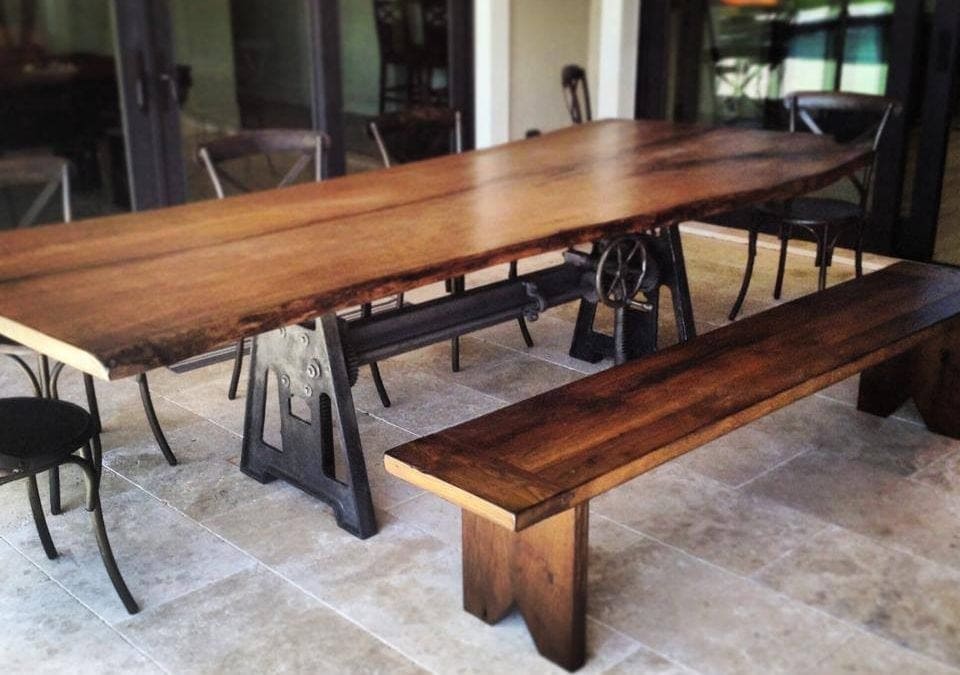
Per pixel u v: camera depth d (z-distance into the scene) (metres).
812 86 5.67
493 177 3.64
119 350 2.03
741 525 2.87
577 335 4.14
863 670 2.27
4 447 2.33
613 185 3.46
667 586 2.59
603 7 6.32
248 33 5.43
